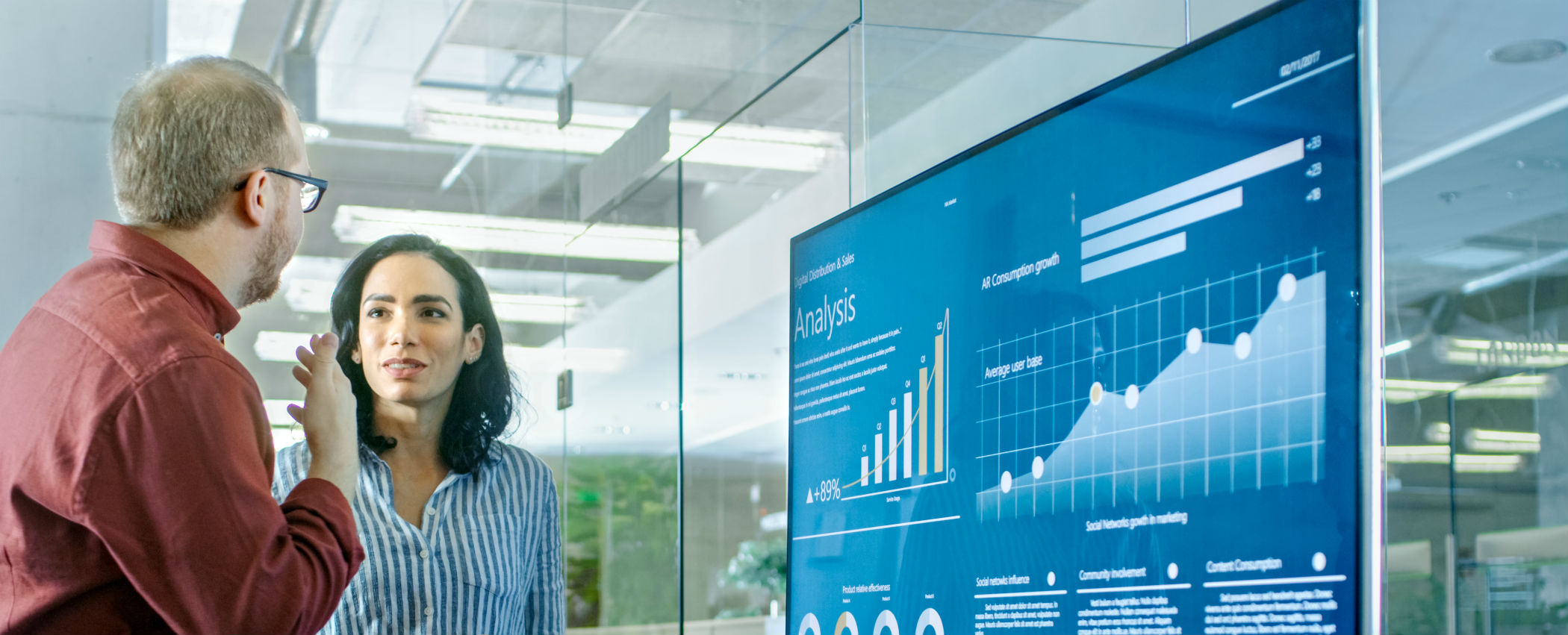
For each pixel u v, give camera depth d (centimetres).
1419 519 338
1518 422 343
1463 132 346
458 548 185
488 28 310
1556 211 337
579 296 285
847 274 184
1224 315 107
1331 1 97
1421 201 351
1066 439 129
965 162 154
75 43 273
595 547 264
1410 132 347
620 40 279
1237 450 104
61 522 111
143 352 112
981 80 204
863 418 176
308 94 311
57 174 269
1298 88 100
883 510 168
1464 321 351
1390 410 351
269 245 132
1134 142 122
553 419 278
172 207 123
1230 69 109
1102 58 194
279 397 271
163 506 109
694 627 338
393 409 190
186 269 122
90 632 111
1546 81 335
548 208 302
